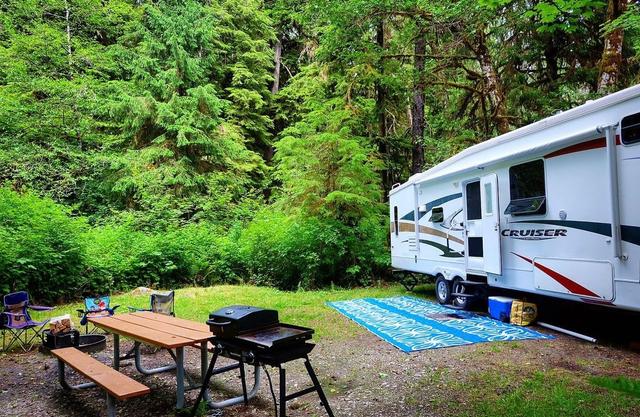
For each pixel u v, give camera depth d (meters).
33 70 14.86
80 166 14.61
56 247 9.25
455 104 12.52
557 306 6.66
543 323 6.37
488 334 5.93
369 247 11.66
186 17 18.31
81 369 3.63
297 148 11.60
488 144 7.05
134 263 10.55
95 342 5.27
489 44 11.16
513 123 11.12
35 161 13.50
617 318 5.98
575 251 5.36
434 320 6.96
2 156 12.52
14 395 4.17
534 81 11.57
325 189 11.66
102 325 4.49
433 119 13.67
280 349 3.08
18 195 10.16
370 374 4.50
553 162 5.70
